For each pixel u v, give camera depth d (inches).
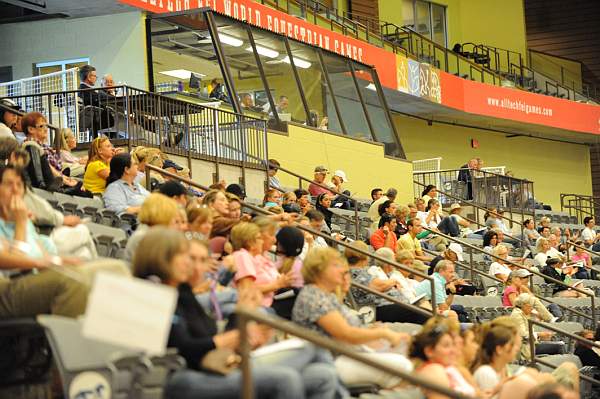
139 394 244.4
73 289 261.3
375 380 333.1
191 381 242.7
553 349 590.2
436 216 903.1
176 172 581.3
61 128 639.1
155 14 893.2
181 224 334.0
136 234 327.6
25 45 925.2
